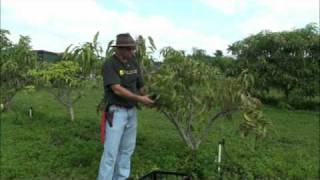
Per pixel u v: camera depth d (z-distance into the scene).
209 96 8.17
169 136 11.91
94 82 12.80
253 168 8.55
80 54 8.16
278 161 9.23
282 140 12.05
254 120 7.88
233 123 13.54
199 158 8.34
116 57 6.16
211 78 8.25
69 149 9.52
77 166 8.68
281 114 18.09
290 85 20.88
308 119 16.75
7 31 14.74
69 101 13.32
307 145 11.59
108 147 6.26
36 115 14.02
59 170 8.43
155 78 7.80
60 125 12.34
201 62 8.42
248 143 10.90
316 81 20.88
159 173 6.18
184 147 9.66
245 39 22.17
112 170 6.33
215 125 13.45
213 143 10.82
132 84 6.27
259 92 21.77
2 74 14.34
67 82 12.65
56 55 15.07
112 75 6.08
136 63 6.36
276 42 20.92
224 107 8.30
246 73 8.34
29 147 9.85
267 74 21.36
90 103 18.94
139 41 7.96
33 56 14.47
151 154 8.91
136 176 7.83
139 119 14.92
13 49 14.45
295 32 21.02
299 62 20.77
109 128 6.22
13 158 9.05
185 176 6.20
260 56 21.47
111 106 6.20
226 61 21.70
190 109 8.49
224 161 8.47
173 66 8.12
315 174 8.70
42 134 11.13
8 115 13.76
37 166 8.55
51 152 9.44
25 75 14.25
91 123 12.62
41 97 20.73
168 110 8.28
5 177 8.02
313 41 20.55
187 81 8.16
